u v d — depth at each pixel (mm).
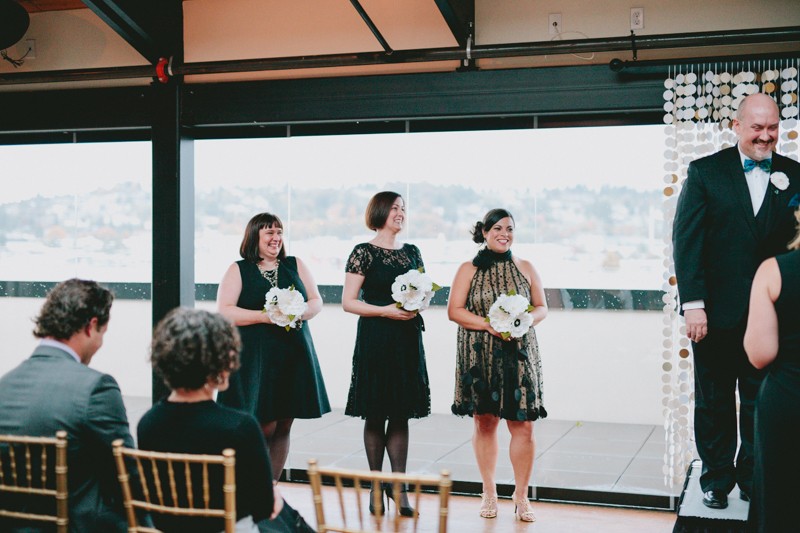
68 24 5398
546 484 4715
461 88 4707
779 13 4312
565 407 4891
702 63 4324
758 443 2551
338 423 5180
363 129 5016
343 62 4730
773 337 2492
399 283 4215
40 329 2490
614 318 4805
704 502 3402
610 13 4547
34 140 5641
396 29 4863
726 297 3365
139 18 4773
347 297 4309
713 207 3385
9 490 2361
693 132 4320
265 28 5070
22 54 5457
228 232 5199
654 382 4762
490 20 4711
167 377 2156
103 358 5594
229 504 2082
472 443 4555
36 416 2375
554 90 4574
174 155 5082
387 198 4391
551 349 4910
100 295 2525
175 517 2215
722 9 4387
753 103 3260
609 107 4492
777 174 3324
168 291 5102
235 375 4188
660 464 4691
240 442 2160
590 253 4805
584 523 4289
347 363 5094
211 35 5148
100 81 5289
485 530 4160
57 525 2314
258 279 4301
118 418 2406
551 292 4879
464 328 4316
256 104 5008
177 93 5078
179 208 5086
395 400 4273
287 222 5133
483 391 4215
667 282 4273
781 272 2469
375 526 4172
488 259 4301
